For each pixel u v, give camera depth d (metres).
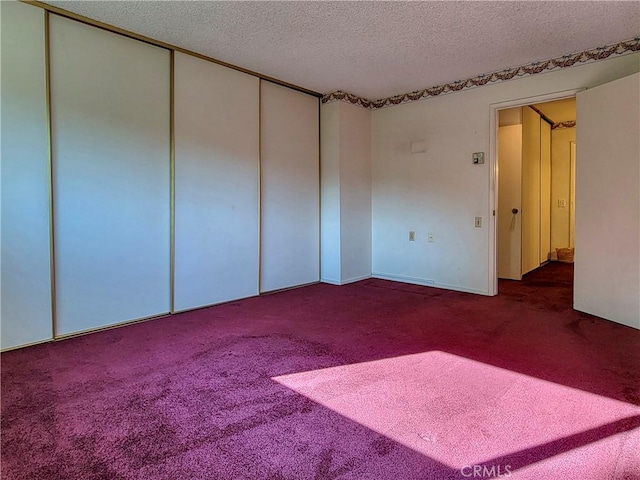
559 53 3.49
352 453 1.52
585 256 3.42
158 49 3.26
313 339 2.83
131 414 1.81
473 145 4.21
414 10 2.69
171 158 3.38
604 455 1.49
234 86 3.82
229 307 3.72
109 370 2.30
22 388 2.07
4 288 2.58
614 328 3.00
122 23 2.89
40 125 2.67
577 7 2.65
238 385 2.11
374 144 5.07
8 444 1.58
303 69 3.86
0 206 2.54
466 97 4.22
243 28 2.96
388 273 5.06
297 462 1.47
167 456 1.50
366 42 3.22
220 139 3.73
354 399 1.95
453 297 4.11
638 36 3.14
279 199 4.36
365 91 4.63
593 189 3.29
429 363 2.39
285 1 2.56
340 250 4.72
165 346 2.69
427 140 4.57
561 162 6.70
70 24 2.78
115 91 3.03
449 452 1.52
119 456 1.50
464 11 2.71
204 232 3.66
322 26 2.93
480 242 4.23
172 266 3.44
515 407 1.86
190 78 3.47
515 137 5.09
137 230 3.21
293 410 1.85
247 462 1.47
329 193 4.76
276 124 4.28
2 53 2.50
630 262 2.97
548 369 2.28
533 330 2.99
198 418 1.78
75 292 2.90
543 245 6.47
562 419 1.75
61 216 2.80
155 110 3.27
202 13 2.73
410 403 1.90
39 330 2.73
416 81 4.26
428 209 4.62
